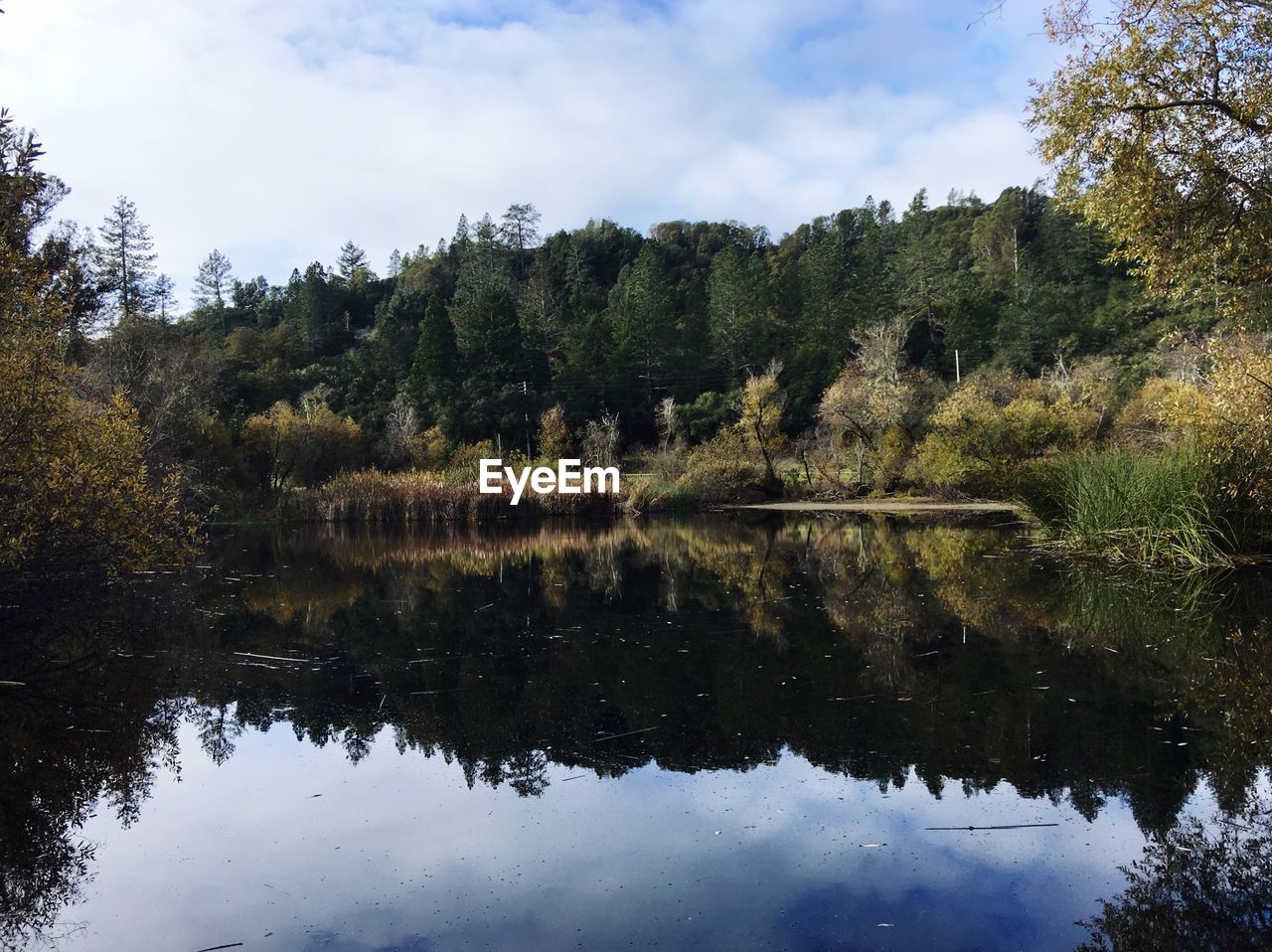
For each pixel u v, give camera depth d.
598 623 8.39
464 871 3.32
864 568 12.34
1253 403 8.97
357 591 10.91
